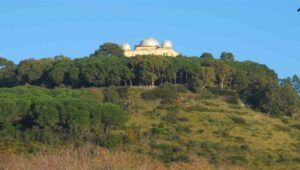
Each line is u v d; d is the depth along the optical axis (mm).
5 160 74500
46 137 186875
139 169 74812
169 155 180250
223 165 97062
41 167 70375
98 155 76625
